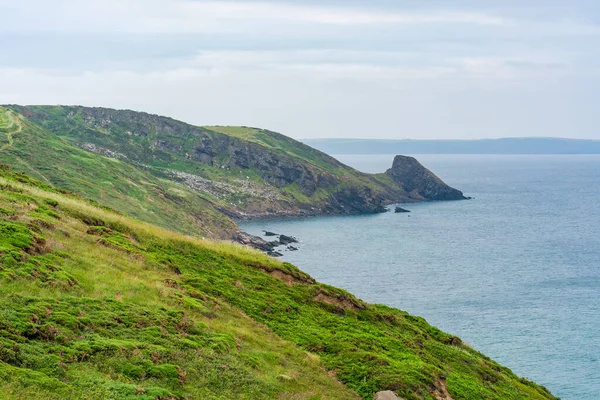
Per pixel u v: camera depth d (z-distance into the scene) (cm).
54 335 2077
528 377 7219
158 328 2480
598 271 13250
